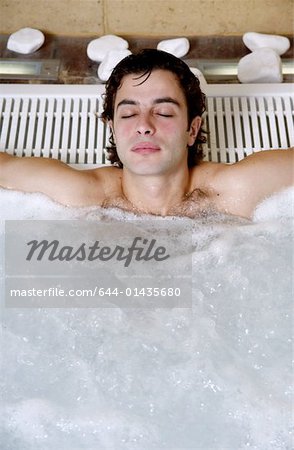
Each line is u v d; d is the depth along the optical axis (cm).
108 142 178
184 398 125
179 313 138
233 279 143
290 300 139
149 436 119
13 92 183
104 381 127
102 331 135
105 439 119
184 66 154
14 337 135
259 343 132
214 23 212
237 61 210
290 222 154
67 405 124
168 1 208
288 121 181
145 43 213
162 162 146
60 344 133
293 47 212
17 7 210
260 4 210
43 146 176
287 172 154
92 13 211
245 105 182
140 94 147
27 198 156
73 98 183
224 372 128
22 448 117
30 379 128
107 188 159
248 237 151
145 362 130
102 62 202
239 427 120
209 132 178
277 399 123
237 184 155
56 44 212
